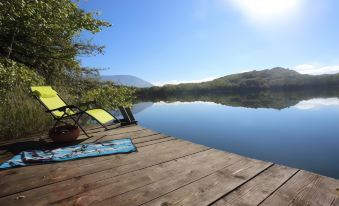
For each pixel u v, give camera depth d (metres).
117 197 1.84
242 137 9.05
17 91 4.95
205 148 3.16
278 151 7.13
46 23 5.91
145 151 3.09
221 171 2.33
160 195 1.87
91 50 9.51
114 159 2.78
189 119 14.22
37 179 2.21
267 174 2.22
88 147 3.28
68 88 8.80
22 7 4.95
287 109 18.75
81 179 2.20
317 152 6.97
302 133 9.59
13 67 4.49
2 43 6.69
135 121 5.29
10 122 4.15
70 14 6.48
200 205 1.70
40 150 3.17
